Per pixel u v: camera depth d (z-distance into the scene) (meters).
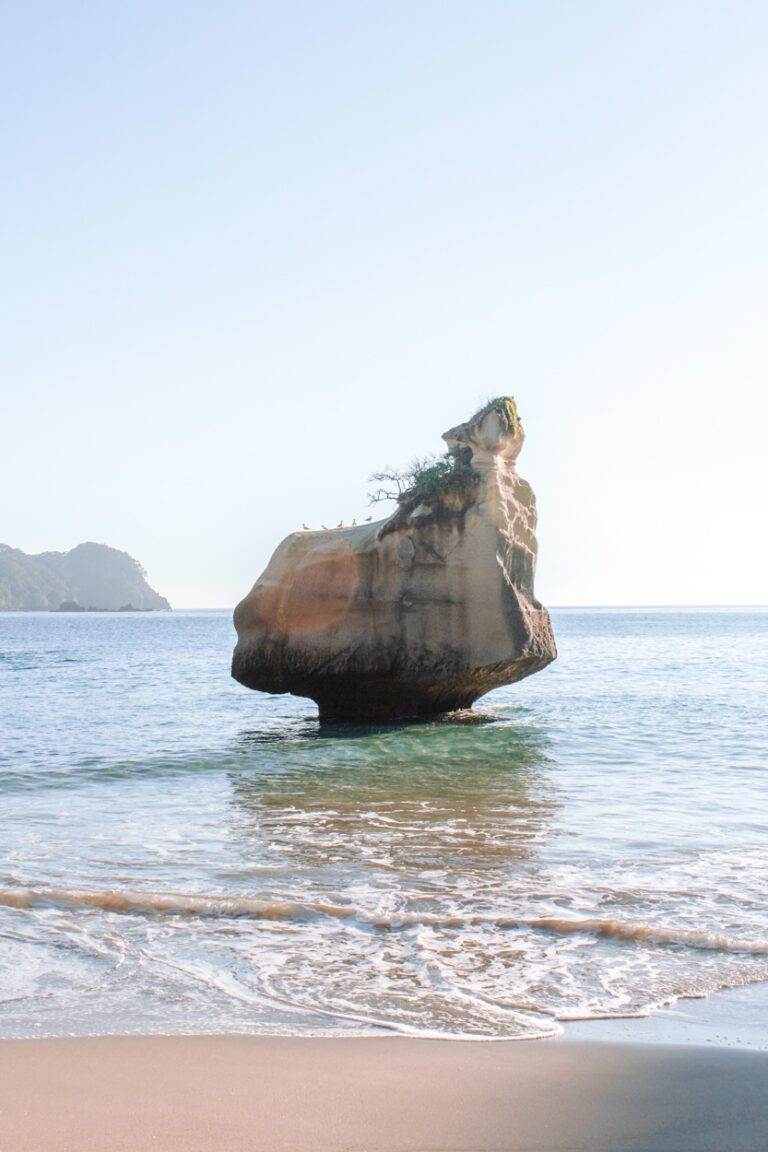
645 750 23.53
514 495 27.38
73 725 29.17
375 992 8.70
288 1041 7.56
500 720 29.20
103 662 65.62
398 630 26.64
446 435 27.45
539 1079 6.78
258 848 13.90
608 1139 5.86
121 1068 6.95
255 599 28.00
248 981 8.97
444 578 26.52
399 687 27.33
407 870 12.71
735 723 28.50
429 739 25.34
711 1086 6.66
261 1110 6.25
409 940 10.10
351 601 26.91
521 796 17.80
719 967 9.34
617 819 15.73
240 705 35.94
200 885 12.02
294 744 24.70
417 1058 7.20
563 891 11.76
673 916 10.81
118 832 14.97
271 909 10.95
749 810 16.36
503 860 13.16
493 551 26.41
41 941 10.05
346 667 26.94
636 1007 8.38
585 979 9.03
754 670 54.28
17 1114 6.14
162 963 9.43
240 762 21.98
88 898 11.29
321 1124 6.05
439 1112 6.22
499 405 26.83
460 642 26.44
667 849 13.70
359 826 15.35
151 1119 6.09
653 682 45.34
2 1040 7.53
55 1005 8.37
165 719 31.02
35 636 132.88
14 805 17.23
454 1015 8.17
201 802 17.48
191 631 159.62
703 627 176.00
